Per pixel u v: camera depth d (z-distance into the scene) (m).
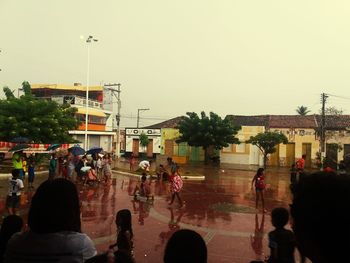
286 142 38.56
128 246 6.27
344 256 1.30
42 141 26.19
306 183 1.45
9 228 4.17
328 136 40.69
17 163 18.08
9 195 11.37
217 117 40.66
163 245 9.50
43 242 2.50
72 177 21.59
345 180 1.39
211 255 8.92
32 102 26.02
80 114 46.28
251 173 32.31
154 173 27.69
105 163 22.16
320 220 1.34
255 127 43.84
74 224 2.70
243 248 9.59
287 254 4.82
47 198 2.63
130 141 51.56
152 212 13.93
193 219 12.95
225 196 18.66
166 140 48.94
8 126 25.06
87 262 2.47
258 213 14.38
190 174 27.78
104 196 17.34
